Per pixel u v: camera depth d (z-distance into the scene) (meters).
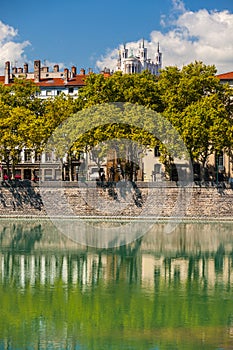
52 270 62.31
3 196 108.00
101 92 104.19
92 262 67.31
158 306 48.28
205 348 38.91
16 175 141.62
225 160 128.00
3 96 117.94
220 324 43.84
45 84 163.50
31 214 107.00
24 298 50.62
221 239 84.56
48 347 39.50
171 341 40.25
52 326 43.44
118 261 68.12
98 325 43.38
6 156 108.94
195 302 49.53
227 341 40.28
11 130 107.88
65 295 51.72
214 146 100.31
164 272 61.75
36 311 46.81
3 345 39.81
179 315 45.91
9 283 56.03
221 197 102.62
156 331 42.25
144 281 57.31
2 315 45.84
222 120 99.69
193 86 105.81
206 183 103.06
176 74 108.94
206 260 68.81
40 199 106.75
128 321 44.59
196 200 103.12
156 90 105.88
